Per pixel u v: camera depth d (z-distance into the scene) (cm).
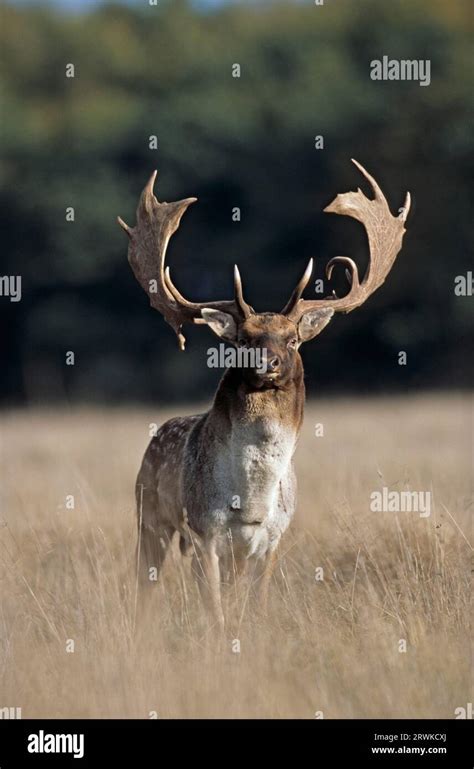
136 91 14112
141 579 3288
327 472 4781
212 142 13012
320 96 13100
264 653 2717
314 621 2877
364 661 2695
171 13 14775
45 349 13062
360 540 3378
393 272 12256
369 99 13038
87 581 3109
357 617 2969
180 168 13038
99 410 10131
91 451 6203
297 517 3856
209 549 3098
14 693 2606
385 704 2505
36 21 14638
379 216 3397
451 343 12344
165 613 3017
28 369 13050
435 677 2598
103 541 3491
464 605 2972
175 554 3512
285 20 14675
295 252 12938
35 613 3048
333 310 3173
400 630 2873
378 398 10194
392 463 4897
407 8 14000
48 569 3466
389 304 12344
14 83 14225
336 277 12669
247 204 13075
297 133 12950
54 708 2544
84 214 12731
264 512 3072
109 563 3375
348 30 14038
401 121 12812
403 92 13088
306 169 13088
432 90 12912
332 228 12775
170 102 13350
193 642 2816
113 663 2683
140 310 13050
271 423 2998
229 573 3155
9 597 3095
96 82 14250
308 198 12900
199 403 11869
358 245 12644
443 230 12381
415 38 13588
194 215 13088
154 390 12800
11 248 13012
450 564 3206
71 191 12788
